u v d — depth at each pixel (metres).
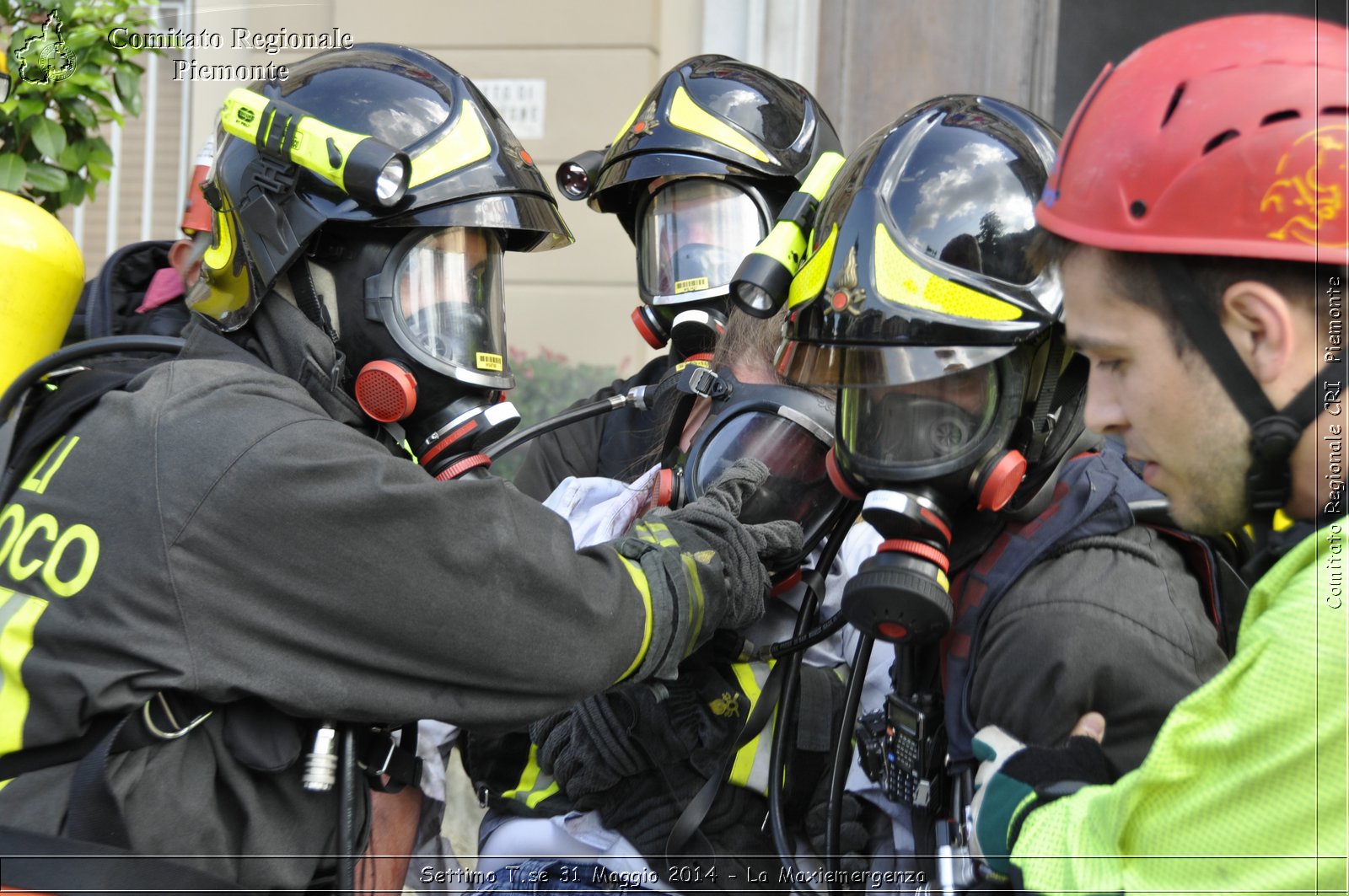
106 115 5.04
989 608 2.15
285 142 2.35
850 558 2.73
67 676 2.10
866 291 2.08
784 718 2.39
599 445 3.68
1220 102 1.72
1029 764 1.91
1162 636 2.01
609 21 6.74
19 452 2.35
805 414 2.56
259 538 2.12
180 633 2.10
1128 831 1.71
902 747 2.23
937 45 6.62
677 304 3.28
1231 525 1.82
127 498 2.14
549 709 2.27
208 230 2.81
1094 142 1.85
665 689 2.43
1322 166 1.64
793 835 2.52
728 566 2.40
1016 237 2.06
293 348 2.43
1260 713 1.58
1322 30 1.78
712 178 3.27
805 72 6.66
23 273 2.55
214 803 2.18
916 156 2.14
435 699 2.21
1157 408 1.79
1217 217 1.69
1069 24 6.82
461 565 2.16
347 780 2.25
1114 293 1.81
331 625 2.15
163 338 2.51
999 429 2.09
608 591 2.29
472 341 2.49
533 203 2.54
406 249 2.43
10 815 2.11
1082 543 2.13
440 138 2.43
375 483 2.14
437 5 6.80
